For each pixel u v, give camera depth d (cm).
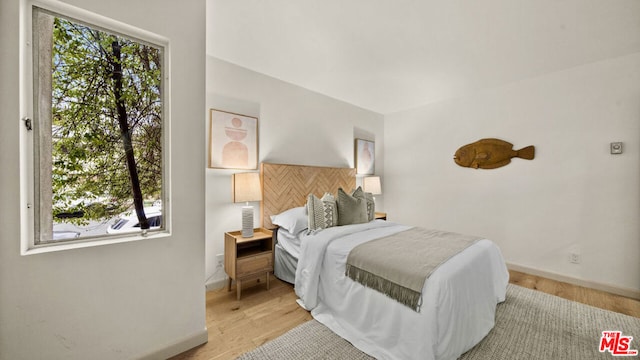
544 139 290
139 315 144
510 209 315
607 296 242
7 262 111
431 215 393
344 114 387
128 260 140
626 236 245
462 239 218
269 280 261
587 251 265
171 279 155
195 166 166
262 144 289
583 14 183
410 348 141
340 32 208
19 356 114
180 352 158
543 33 208
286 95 312
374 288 167
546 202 290
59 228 129
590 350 163
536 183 296
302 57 252
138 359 143
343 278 191
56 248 122
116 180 145
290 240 260
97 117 139
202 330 168
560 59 254
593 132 261
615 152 249
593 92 260
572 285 267
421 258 168
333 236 222
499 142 322
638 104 239
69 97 131
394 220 442
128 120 148
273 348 164
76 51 133
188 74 162
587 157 265
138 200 152
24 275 114
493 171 329
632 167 242
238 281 228
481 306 171
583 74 266
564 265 278
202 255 170
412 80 307
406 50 237
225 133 257
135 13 142
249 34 211
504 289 221
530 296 239
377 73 288
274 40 221
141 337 144
